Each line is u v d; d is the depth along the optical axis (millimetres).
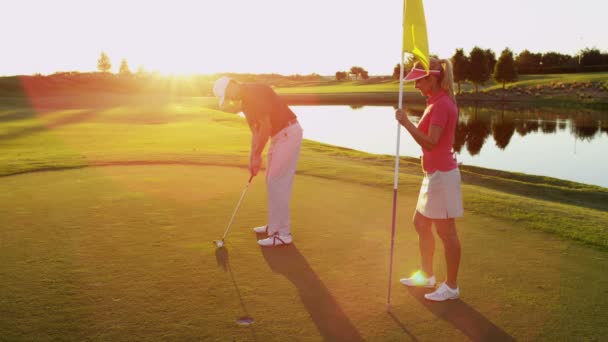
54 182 7344
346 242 4703
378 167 11758
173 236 4750
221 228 5051
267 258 4219
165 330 2971
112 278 3719
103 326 3004
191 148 13430
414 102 66750
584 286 3717
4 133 18047
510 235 5012
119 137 16812
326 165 9477
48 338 2861
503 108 52688
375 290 3623
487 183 10953
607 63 98938
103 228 4965
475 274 3947
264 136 4500
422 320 3172
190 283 3656
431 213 3418
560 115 43594
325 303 3383
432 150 3377
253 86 4516
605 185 14805
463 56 71812
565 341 2914
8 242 4504
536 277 3887
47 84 72500
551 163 19422
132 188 6914
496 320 3176
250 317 3156
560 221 5543
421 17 3238
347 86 122312
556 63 109812
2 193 6539
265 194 6648
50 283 3617
